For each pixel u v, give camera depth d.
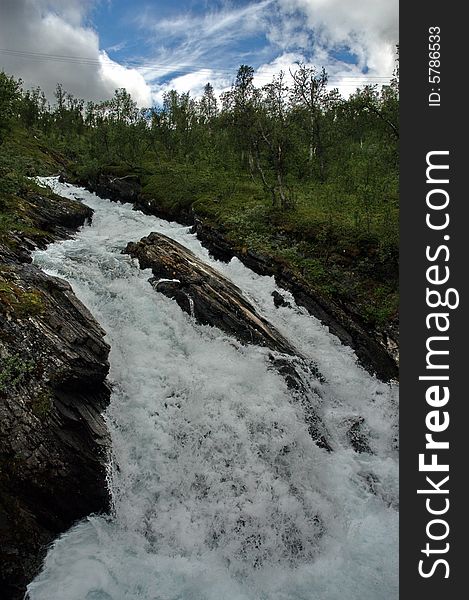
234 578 10.80
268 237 24.58
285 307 20.52
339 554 11.56
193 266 19.84
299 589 10.54
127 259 21.62
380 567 11.05
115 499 11.91
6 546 9.91
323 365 17.84
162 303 18.44
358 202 26.41
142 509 11.90
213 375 15.28
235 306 18.22
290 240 24.14
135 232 27.92
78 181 43.28
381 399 17.39
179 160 53.03
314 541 11.98
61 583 9.85
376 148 33.25
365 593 10.34
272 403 14.77
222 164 46.50
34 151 55.75
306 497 12.84
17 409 11.30
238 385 15.03
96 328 14.56
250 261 23.00
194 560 11.05
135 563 10.68
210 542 11.48
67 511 11.27
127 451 12.75
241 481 12.74
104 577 10.12
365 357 18.89
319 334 19.39
